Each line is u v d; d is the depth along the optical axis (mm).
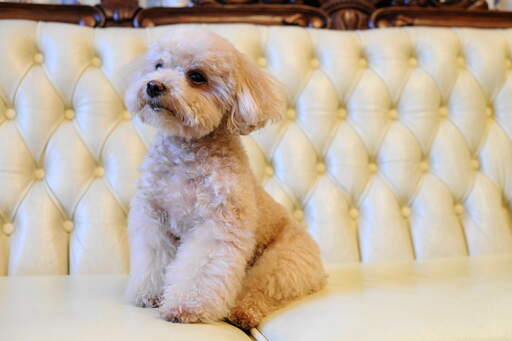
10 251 1454
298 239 1181
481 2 2012
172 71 1146
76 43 1615
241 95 1170
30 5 1732
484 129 1764
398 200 1672
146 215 1082
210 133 1160
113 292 1116
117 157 1555
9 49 1563
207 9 1837
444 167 1705
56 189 1503
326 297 1047
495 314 831
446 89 1773
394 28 1849
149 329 802
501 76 1811
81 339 733
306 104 1684
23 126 1525
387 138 1699
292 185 1620
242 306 996
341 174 1647
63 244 1489
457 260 1470
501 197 1731
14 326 786
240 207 1047
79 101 1583
